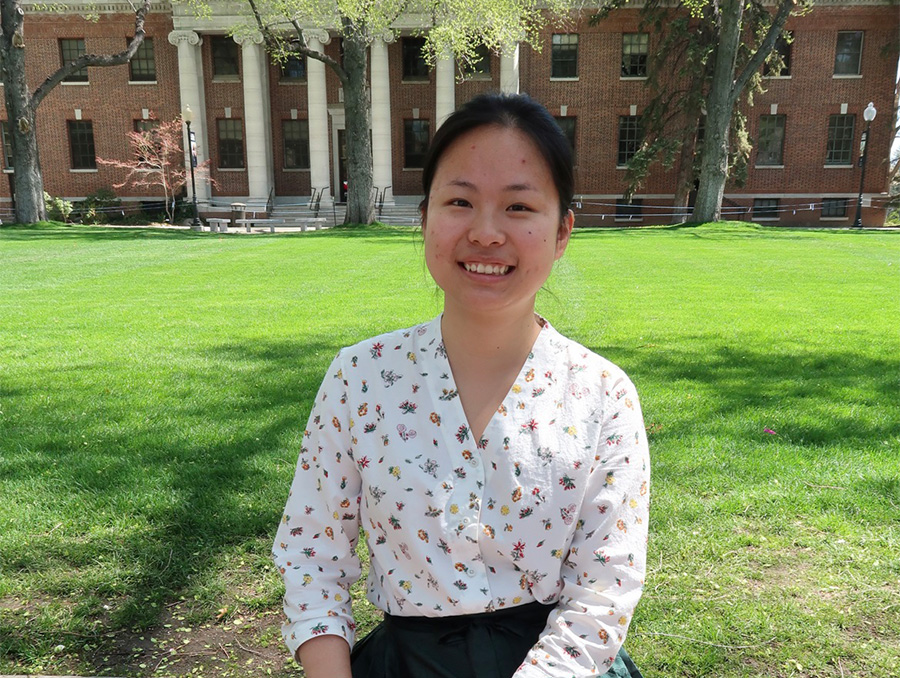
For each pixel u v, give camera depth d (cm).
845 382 576
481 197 141
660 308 946
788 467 400
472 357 148
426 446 146
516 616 149
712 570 304
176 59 3041
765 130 3058
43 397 540
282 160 3206
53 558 313
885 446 432
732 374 603
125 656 255
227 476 394
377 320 872
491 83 3067
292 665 252
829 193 3070
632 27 2978
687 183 2781
